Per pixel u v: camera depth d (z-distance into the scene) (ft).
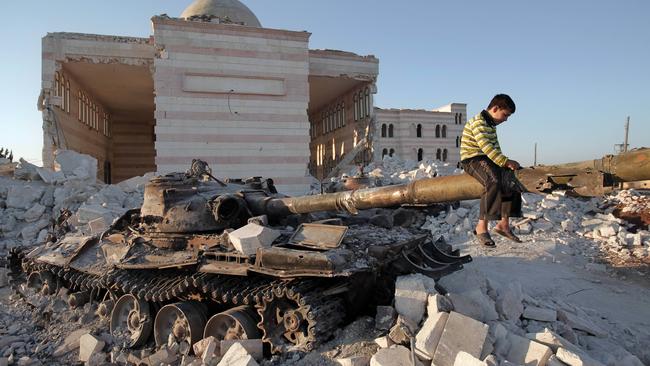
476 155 16.78
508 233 17.21
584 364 15.31
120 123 105.29
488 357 14.84
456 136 142.92
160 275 23.70
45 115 64.69
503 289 21.86
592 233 39.63
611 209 44.60
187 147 65.16
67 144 71.00
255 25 83.46
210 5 80.12
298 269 18.71
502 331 17.26
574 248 36.96
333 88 87.56
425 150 139.44
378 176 59.98
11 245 45.29
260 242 20.58
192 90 65.21
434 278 22.02
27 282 33.01
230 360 17.67
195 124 65.51
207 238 22.61
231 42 66.74
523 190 16.69
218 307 23.02
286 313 19.65
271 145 68.64
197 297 22.52
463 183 17.42
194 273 21.85
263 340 19.57
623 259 34.19
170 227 23.84
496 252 35.45
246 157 67.56
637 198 45.19
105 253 27.02
